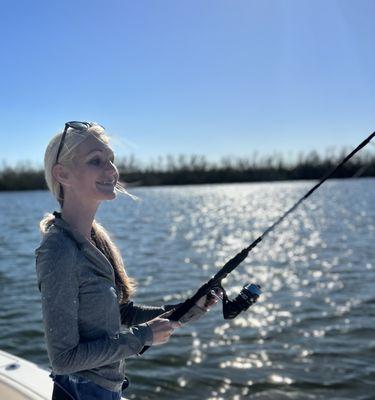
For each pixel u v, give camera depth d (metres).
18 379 2.70
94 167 1.79
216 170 110.69
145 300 9.73
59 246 1.68
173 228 25.09
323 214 30.91
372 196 50.28
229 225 25.84
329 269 12.37
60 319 1.64
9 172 99.31
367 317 8.09
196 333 7.50
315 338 7.17
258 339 7.20
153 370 6.20
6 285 11.47
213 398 5.50
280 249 16.31
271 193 65.44
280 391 5.61
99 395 1.79
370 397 5.41
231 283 11.06
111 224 28.56
